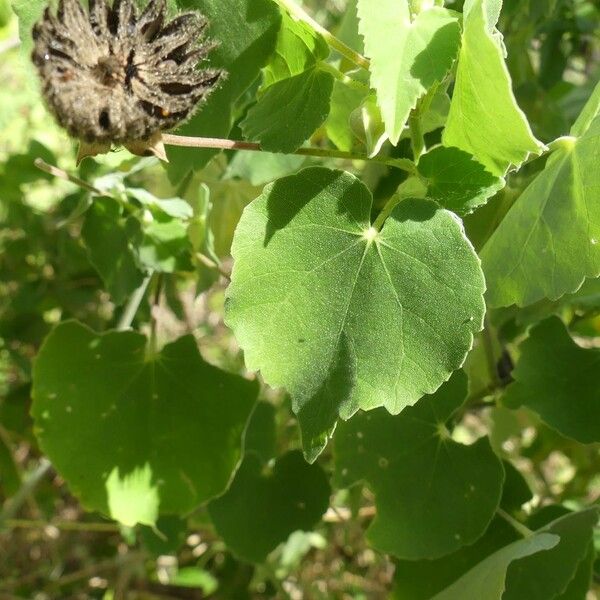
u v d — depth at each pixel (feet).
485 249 0.31
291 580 0.55
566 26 0.50
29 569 0.60
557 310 0.37
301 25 0.28
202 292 0.38
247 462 0.38
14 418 0.53
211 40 0.29
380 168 0.40
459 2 0.38
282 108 0.29
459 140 0.27
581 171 0.27
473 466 0.34
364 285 0.26
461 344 0.25
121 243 0.38
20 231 0.56
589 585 0.34
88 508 0.36
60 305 0.54
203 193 0.36
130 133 0.22
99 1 0.23
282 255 0.26
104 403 0.36
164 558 0.58
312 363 0.26
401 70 0.25
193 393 0.36
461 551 0.36
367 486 0.35
